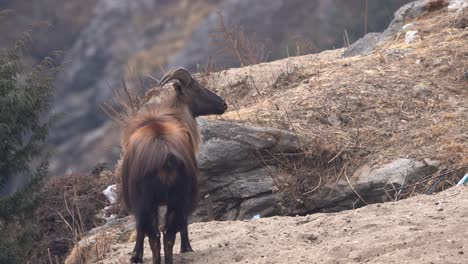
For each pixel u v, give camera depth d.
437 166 42.50
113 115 72.06
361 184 42.91
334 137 45.25
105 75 169.50
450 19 56.94
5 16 64.25
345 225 34.38
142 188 31.44
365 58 54.09
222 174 44.56
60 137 156.50
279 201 43.97
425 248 29.64
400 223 33.09
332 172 44.16
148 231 31.73
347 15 118.25
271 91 53.19
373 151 44.34
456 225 31.25
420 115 46.62
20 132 50.97
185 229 34.69
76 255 41.62
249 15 157.88
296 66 55.59
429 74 50.25
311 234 34.00
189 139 34.84
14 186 62.34
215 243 35.53
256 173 44.59
